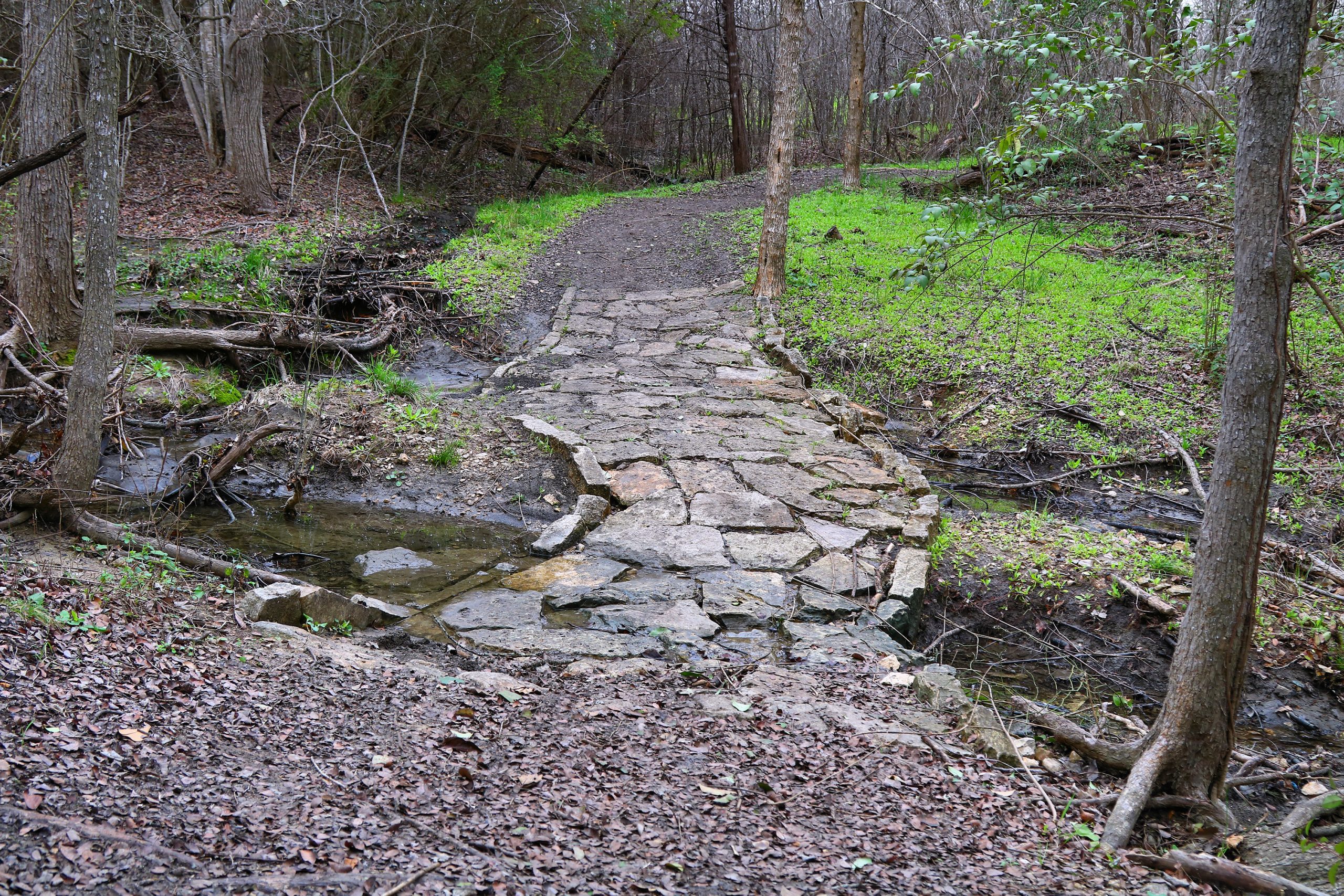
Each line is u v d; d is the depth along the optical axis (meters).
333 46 18.45
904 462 7.90
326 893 2.35
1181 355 10.16
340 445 7.97
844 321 11.47
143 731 3.06
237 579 5.19
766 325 11.56
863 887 2.72
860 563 6.06
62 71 8.81
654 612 5.29
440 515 7.09
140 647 3.80
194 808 2.67
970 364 10.27
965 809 3.33
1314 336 10.10
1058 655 5.51
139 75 13.04
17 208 8.96
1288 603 5.82
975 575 6.21
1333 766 4.32
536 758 3.41
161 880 2.31
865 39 27.80
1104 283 12.27
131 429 8.20
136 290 10.98
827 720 4.00
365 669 4.18
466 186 21.31
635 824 2.98
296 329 9.94
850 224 15.82
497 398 9.38
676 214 18.34
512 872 2.60
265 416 8.35
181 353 9.58
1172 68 5.01
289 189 16.95
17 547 5.00
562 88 22.39
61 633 3.71
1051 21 5.23
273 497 7.34
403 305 11.51
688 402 9.21
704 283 13.57
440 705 3.84
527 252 14.76
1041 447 8.72
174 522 6.51
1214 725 3.45
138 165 17.11
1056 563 6.29
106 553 5.17
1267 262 3.16
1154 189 14.40
